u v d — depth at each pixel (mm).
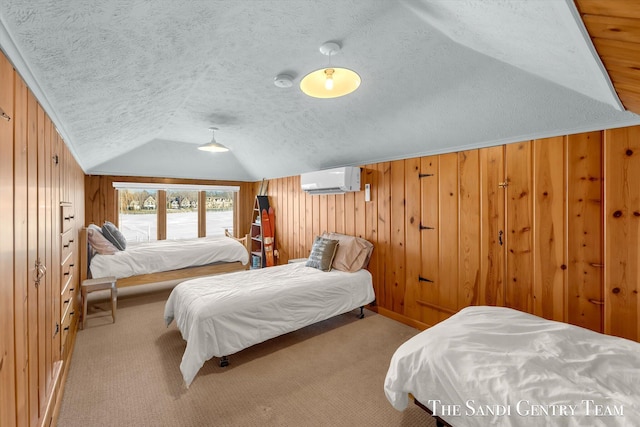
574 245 2041
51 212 1721
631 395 1116
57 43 1104
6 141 1006
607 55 1038
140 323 3156
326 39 1765
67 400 1902
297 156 4141
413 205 3088
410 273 3137
